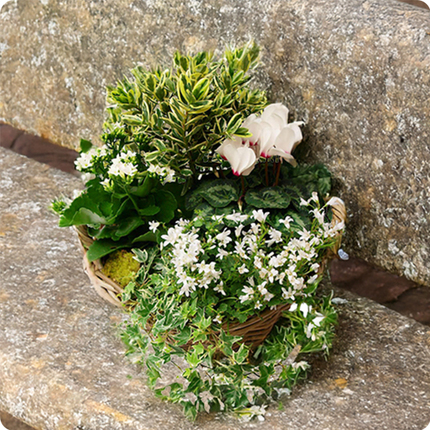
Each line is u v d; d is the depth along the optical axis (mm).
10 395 1911
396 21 1957
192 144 1968
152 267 1935
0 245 2193
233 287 1864
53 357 1944
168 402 1881
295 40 2039
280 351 1883
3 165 2451
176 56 1978
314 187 2012
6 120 2547
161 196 1966
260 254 1849
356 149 2041
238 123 1896
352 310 2064
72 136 2453
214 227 1903
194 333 1817
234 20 2096
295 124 1969
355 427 1844
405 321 2037
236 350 1908
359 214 2082
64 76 2387
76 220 1925
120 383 1907
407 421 1854
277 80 2086
